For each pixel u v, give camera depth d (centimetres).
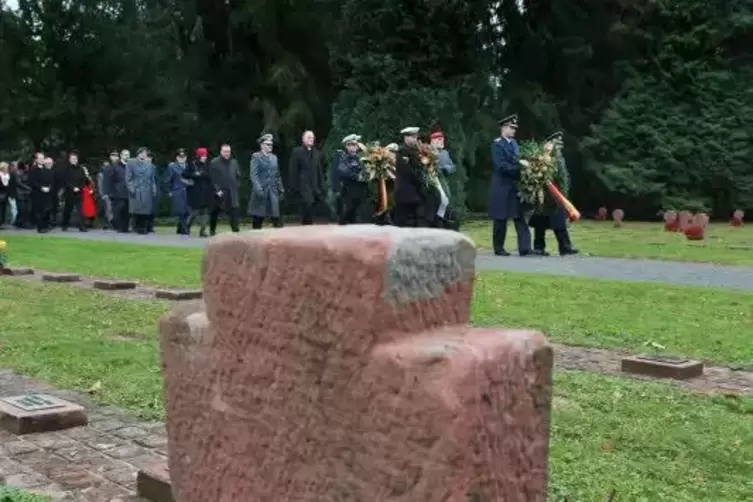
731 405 613
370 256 256
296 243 276
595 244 2055
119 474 495
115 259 1681
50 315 1045
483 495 240
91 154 3600
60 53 3584
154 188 2584
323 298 267
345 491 262
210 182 2330
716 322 956
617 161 3300
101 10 3647
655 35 3316
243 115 3622
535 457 258
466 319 275
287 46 3588
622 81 3369
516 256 1745
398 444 247
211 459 313
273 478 287
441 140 1691
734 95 3244
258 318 291
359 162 1853
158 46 3684
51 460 521
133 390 676
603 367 764
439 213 1648
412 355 245
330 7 3416
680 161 3253
